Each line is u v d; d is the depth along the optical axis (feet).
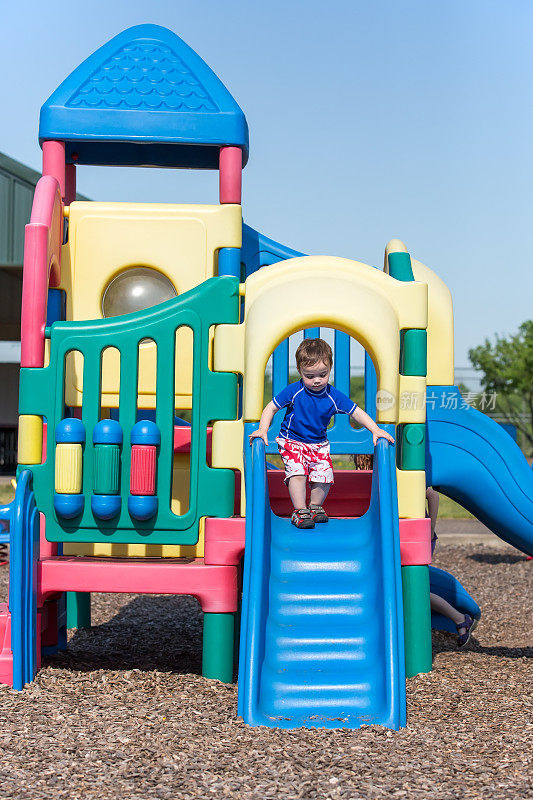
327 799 9.65
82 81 19.57
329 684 13.10
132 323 15.96
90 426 15.80
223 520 15.72
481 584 31.19
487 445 19.01
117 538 15.78
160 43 20.17
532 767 10.70
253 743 11.60
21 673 14.65
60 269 18.47
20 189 67.31
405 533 16.57
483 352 104.68
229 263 18.72
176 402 18.43
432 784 10.09
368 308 15.89
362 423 15.85
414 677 16.14
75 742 11.66
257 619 13.30
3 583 30.07
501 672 16.66
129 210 18.71
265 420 15.52
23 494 15.08
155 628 22.68
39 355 15.90
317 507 16.08
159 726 12.45
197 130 19.12
